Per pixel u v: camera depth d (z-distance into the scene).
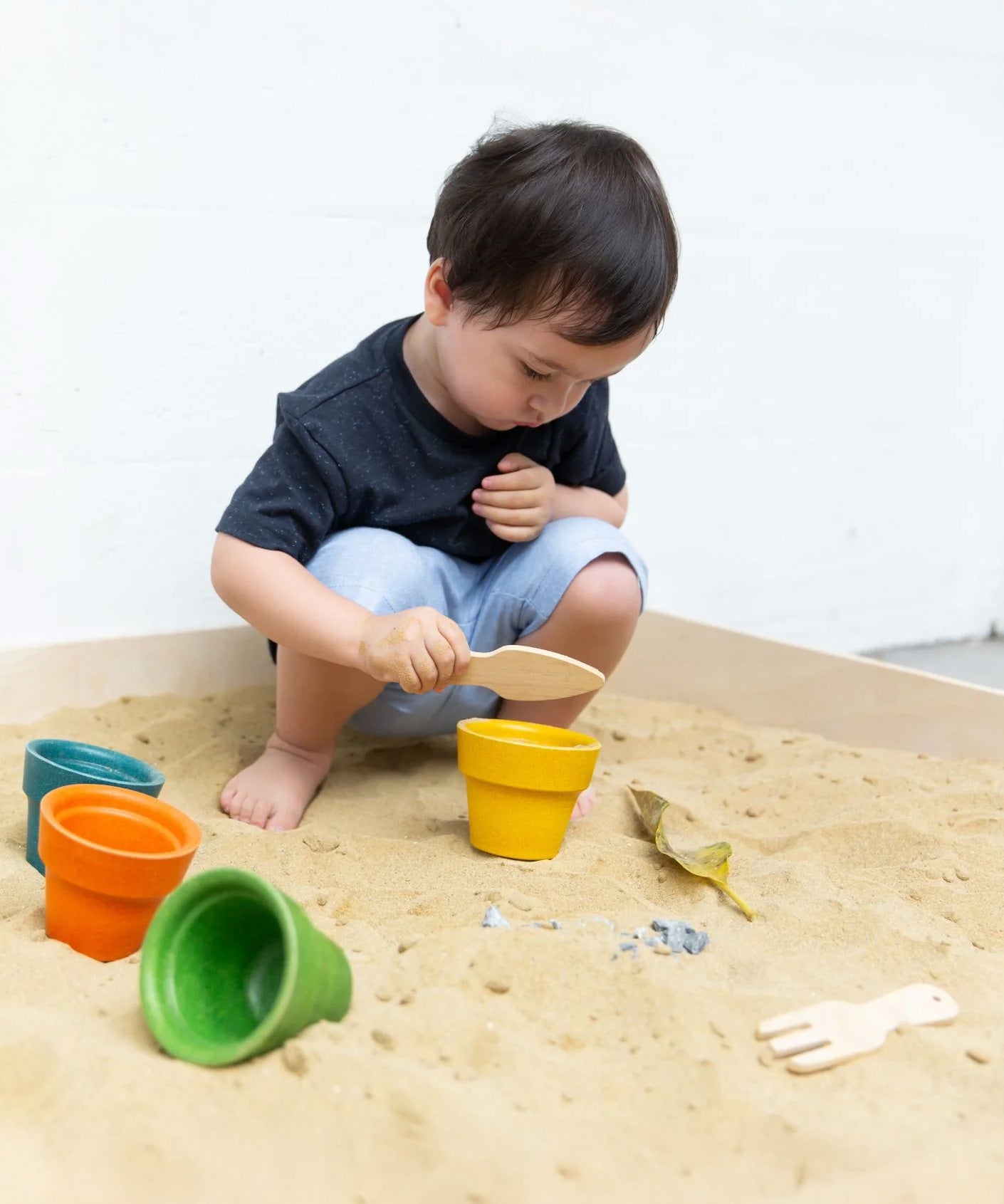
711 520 2.38
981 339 2.63
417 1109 0.78
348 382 1.43
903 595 2.68
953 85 2.46
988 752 1.74
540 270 1.21
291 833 1.29
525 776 1.22
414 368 1.43
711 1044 0.91
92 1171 0.73
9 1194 0.71
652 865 1.27
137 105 1.71
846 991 1.01
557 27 2.02
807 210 2.35
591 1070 0.87
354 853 1.25
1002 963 1.09
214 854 1.23
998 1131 0.84
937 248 2.52
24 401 1.70
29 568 1.74
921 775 1.62
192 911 0.89
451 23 1.92
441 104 1.94
